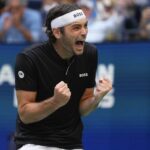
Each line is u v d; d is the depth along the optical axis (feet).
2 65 59.31
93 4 62.59
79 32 31.65
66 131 33.30
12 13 62.59
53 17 32.19
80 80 33.65
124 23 62.44
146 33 61.11
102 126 58.70
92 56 34.04
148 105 58.08
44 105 30.81
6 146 59.11
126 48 57.98
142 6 64.80
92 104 33.91
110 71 58.39
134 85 58.13
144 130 58.29
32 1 65.16
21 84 32.37
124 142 58.65
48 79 32.60
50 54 32.60
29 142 32.94
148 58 57.77
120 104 58.44
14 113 59.21
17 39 62.39
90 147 59.00
